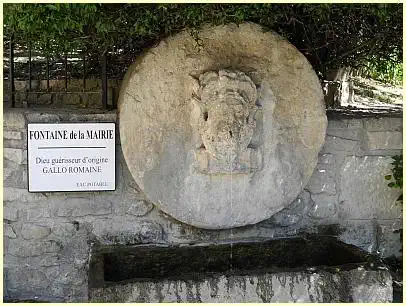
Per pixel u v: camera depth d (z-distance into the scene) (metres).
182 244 4.61
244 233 4.74
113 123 4.47
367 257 4.21
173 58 4.38
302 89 4.60
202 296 3.79
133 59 5.32
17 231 4.55
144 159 4.40
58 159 4.44
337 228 4.94
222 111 4.20
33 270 4.59
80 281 4.60
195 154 4.45
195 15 4.18
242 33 4.46
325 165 4.87
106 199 4.57
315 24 4.91
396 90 7.68
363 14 4.88
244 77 4.29
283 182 4.62
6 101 5.49
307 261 4.64
